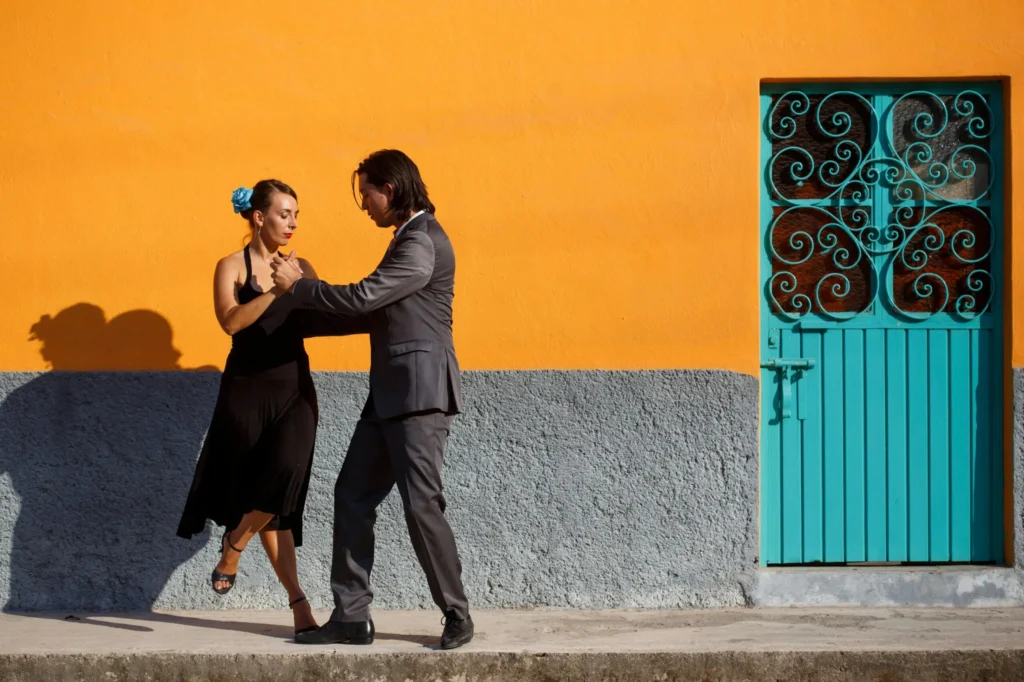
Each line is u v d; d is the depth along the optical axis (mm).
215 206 5195
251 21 5184
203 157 5184
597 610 5125
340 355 5207
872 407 5258
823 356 5285
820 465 5285
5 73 5164
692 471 5164
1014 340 5191
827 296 5281
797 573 5188
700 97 5168
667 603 5152
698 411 5164
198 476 4562
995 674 4344
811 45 5168
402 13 5180
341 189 5195
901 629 4703
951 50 5164
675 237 5180
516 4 5180
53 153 5180
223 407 4508
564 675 4316
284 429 4461
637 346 5184
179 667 4328
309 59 5184
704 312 5172
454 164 5184
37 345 5176
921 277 5258
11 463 5160
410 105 5180
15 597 5148
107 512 5168
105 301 5180
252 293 4527
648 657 4332
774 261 5285
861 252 5289
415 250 4207
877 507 5250
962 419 5238
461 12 5180
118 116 5184
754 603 5148
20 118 5164
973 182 5254
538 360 5184
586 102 5184
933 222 5250
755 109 5172
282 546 4539
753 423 5164
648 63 5176
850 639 4520
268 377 4484
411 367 4238
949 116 5281
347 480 4441
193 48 5184
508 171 5184
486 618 4941
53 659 4328
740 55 5168
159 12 5168
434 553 4332
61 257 5180
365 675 4320
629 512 5164
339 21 5184
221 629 4742
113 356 5184
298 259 4883
